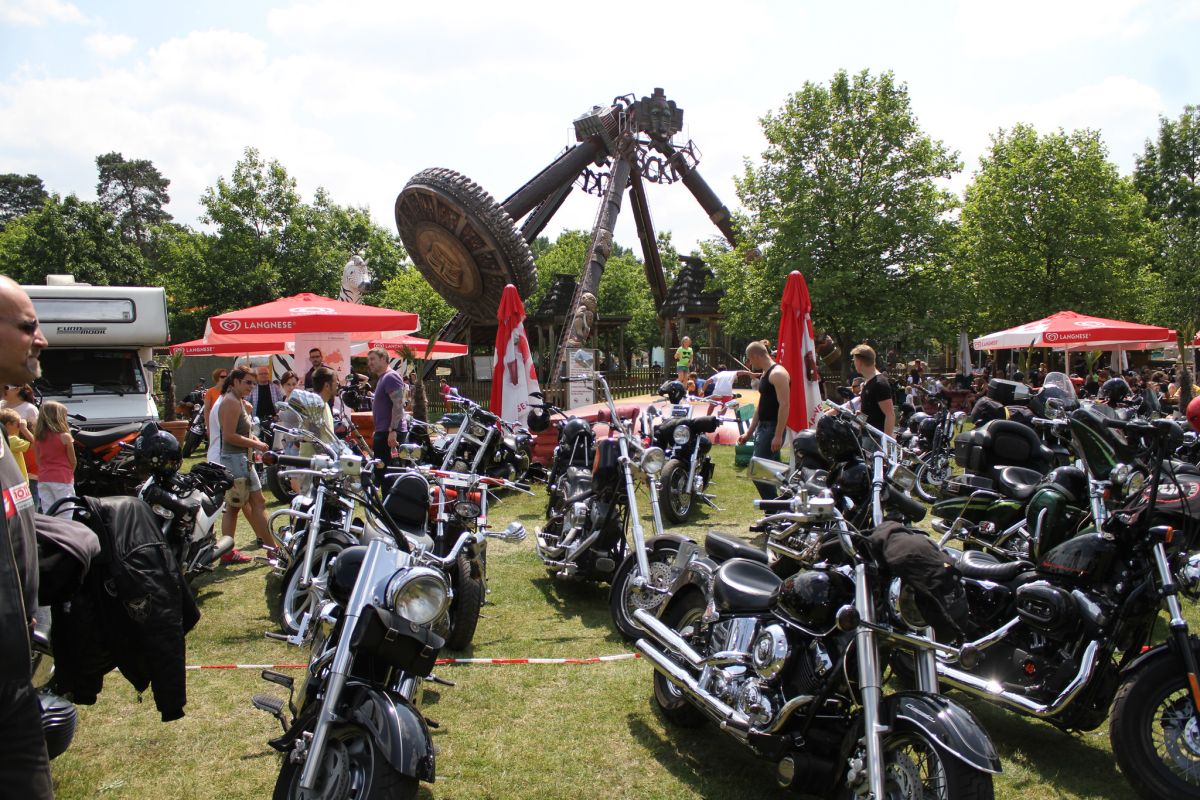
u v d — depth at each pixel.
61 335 13.15
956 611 3.13
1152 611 3.90
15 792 2.01
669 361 36.97
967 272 32.12
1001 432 6.21
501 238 24.72
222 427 7.78
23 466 6.60
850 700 3.45
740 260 32.59
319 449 4.95
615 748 4.34
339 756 3.17
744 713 3.64
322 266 44.00
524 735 4.47
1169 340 17.78
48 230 52.22
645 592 5.61
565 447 7.41
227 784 3.99
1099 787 3.99
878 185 28.20
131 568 3.24
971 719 3.00
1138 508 4.02
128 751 4.32
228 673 5.36
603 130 29.41
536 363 40.69
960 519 5.95
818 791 3.43
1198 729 3.63
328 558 5.65
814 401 9.80
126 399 13.90
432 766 3.04
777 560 4.98
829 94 28.88
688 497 9.52
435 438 9.78
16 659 2.04
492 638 5.91
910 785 3.10
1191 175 53.38
